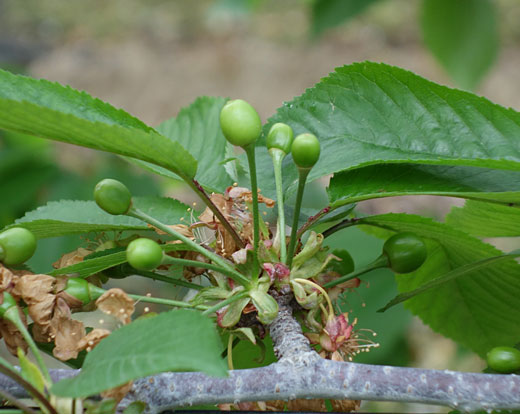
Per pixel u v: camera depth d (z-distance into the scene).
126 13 2.39
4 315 0.41
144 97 1.96
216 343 0.37
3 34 2.20
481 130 0.45
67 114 0.39
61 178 0.79
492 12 0.93
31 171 0.78
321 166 0.46
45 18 2.37
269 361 0.49
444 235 0.47
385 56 2.08
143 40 2.23
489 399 0.40
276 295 0.44
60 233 0.45
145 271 0.45
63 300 0.42
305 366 0.40
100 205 0.43
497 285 0.49
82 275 0.43
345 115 0.47
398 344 0.70
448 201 1.18
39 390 0.39
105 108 0.44
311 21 0.95
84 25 2.35
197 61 2.07
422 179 0.45
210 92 1.98
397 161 0.43
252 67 2.05
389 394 0.40
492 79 1.86
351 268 0.47
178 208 0.48
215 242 0.45
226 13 1.29
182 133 0.52
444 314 0.51
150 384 0.40
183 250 0.45
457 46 0.95
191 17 2.36
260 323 0.44
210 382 0.40
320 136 0.47
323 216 0.46
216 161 0.51
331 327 0.43
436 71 1.96
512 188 0.44
